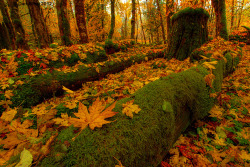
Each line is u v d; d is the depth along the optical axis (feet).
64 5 18.21
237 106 6.77
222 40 14.30
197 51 9.57
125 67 15.25
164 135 3.29
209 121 5.95
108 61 13.82
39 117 4.02
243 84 8.93
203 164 3.86
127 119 2.98
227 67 9.51
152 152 2.95
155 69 10.84
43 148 2.24
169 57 13.10
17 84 6.95
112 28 33.24
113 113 2.60
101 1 41.11
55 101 6.93
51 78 8.78
